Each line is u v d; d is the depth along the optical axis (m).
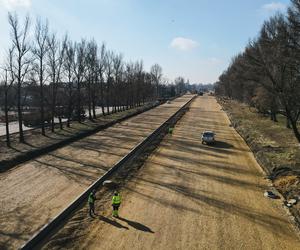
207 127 64.56
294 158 35.56
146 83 131.62
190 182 29.73
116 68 93.50
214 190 27.75
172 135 54.12
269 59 37.19
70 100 60.25
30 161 35.91
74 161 36.22
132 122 70.88
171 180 30.20
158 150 42.50
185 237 19.66
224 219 22.22
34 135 50.06
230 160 37.84
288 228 21.08
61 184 28.64
